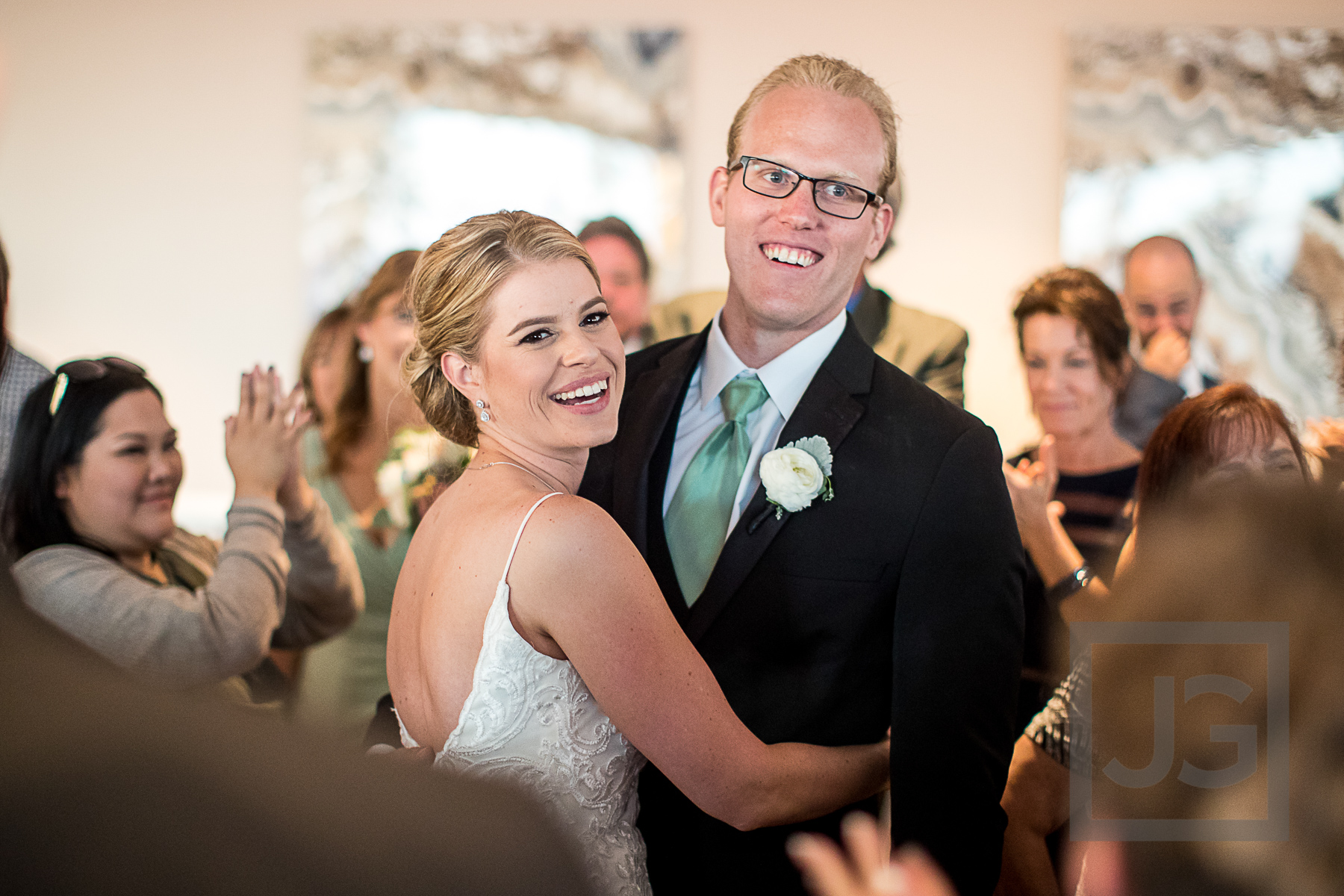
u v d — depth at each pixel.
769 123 1.50
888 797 1.88
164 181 3.95
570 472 1.37
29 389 2.25
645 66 3.75
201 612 1.86
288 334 3.96
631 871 1.25
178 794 0.42
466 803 0.46
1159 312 3.52
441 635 1.22
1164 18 3.67
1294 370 3.62
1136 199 3.65
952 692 1.42
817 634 1.47
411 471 2.27
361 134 3.81
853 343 1.57
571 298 1.28
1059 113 3.69
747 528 1.49
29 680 0.45
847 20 3.72
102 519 1.87
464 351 1.30
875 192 1.50
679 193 3.77
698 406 1.63
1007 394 3.74
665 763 1.21
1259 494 0.62
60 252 3.99
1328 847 0.58
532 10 3.79
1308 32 3.60
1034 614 2.14
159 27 3.90
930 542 1.44
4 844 0.39
